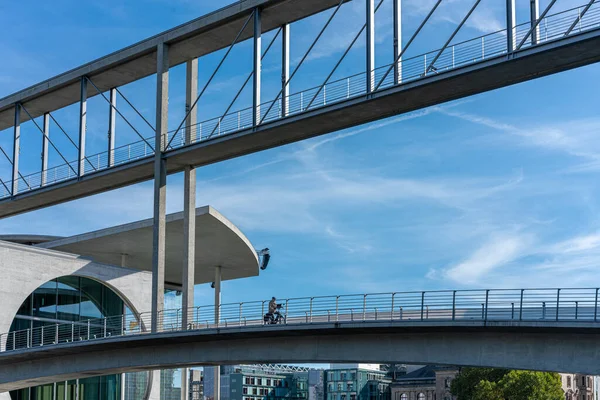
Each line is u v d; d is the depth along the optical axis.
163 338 42.28
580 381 139.12
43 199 59.06
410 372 161.00
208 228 59.06
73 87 56.78
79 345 44.91
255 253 66.12
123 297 57.53
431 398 154.38
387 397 170.50
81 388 55.97
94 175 54.22
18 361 49.53
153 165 51.91
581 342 32.03
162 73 50.62
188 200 51.66
